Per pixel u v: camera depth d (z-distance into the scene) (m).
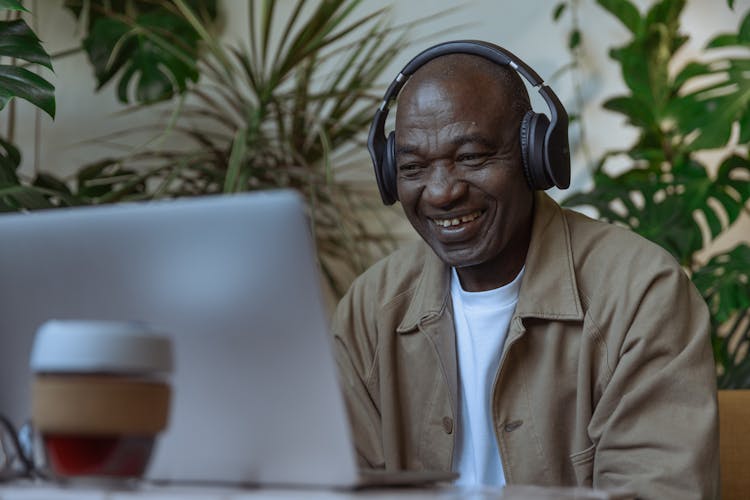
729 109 5.66
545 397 2.99
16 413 2.04
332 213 5.99
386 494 1.76
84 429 1.72
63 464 1.75
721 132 5.61
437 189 3.01
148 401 1.74
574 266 3.07
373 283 3.44
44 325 1.96
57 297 1.94
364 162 6.12
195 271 1.82
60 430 1.72
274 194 1.75
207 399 1.84
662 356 2.85
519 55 6.25
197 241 1.81
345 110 5.77
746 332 5.24
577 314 2.99
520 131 3.05
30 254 1.94
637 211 5.61
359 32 6.23
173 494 1.65
